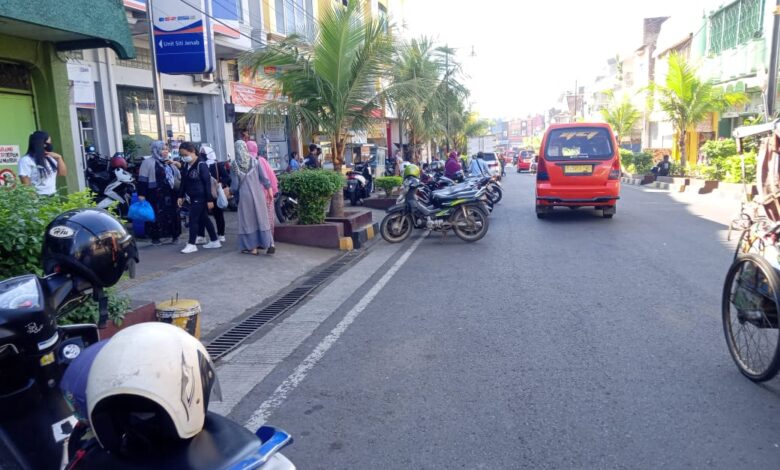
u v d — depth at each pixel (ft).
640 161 105.40
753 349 15.93
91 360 7.40
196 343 7.22
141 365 6.51
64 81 34.12
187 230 42.78
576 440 12.91
